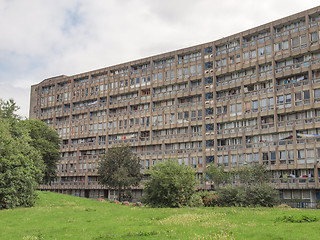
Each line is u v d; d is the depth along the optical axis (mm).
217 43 79312
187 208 37500
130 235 22266
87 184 93000
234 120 72875
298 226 23188
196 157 76500
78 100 101688
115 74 96750
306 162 61000
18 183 38438
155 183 41469
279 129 65812
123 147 70250
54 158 76312
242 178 57156
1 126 41000
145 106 89125
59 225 26438
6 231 24141
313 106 62406
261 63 70875
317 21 64750
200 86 79938
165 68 86125
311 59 64250
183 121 80625
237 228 23078
